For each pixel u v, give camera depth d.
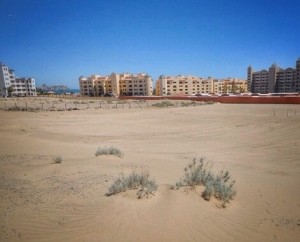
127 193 5.34
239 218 4.61
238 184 6.59
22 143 13.81
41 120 29.17
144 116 33.25
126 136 18.27
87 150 11.86
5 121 27.66
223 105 52.44
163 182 6.28
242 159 10.83
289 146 13.62
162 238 3.80
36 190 6.02
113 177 6.86
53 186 6.29
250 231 4.20
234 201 5.32
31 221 4.43
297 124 21.19
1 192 5.95
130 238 3.79
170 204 4.83
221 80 164.00
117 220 4.29
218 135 18.17
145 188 5.48
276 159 10.80
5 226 4.28
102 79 148.38
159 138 17.34
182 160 10.20
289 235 4.13
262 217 4.74
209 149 13.44
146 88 140.75
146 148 13.84
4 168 8.38
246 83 166.88
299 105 45.69
